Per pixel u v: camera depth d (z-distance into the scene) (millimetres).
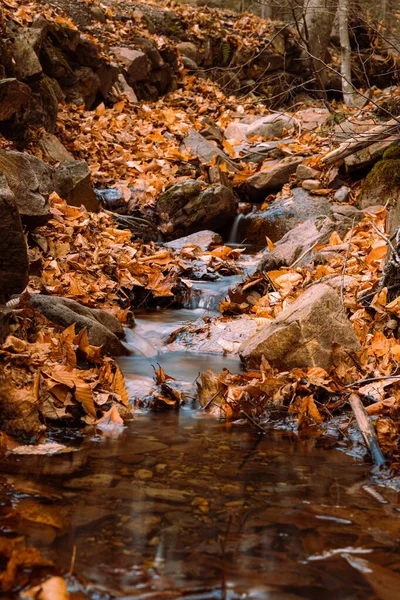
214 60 13234
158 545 1930
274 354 3686
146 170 8094
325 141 8539
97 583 1713
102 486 2342
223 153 8891
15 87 6105
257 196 8078
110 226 6438
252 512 2186
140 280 5527
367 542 2002
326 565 1858
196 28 13062
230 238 7617
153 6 13086
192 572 1792
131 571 1780
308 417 3260
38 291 4441
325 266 5227
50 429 2963
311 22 12883
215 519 2119
